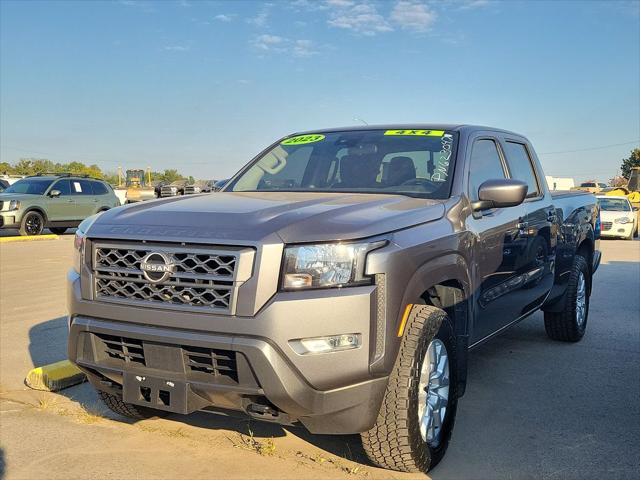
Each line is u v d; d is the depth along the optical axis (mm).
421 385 3312
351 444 3736
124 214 3457
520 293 4863
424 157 4355
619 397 4641
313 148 4879
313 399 2906
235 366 2932
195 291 2988
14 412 4262
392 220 3268
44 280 9883
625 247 17688
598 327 7012
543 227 5266
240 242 2906
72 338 3354
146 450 3652
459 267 3701
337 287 2932
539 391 4773
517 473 3391
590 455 3623
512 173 5031
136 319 3096
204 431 3938
